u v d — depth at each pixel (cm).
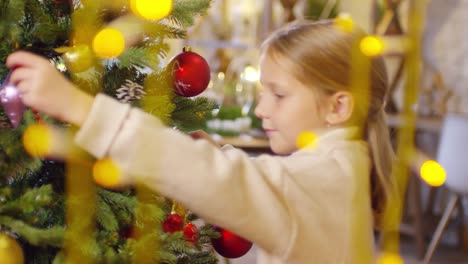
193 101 134
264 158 122
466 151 308
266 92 136
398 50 355
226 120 327
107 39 110
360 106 134
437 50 412
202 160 110
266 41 140
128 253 112
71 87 107
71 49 110
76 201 111
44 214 114
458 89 396
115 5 118
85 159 110
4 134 107
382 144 138
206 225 138
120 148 107
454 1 402
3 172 106
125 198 115
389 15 365
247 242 140
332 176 122
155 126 109
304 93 132
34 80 104
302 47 133
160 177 108
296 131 133
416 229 347
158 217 116
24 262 113
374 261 131
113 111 107
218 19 462
